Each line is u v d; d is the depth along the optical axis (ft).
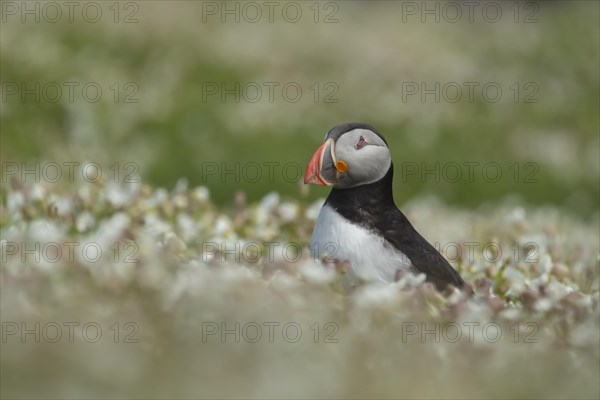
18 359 23.47
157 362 24.36
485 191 93.09
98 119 85.40
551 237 45.24
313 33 110.73
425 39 117.60
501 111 105.60
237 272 28.71
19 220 37.60
